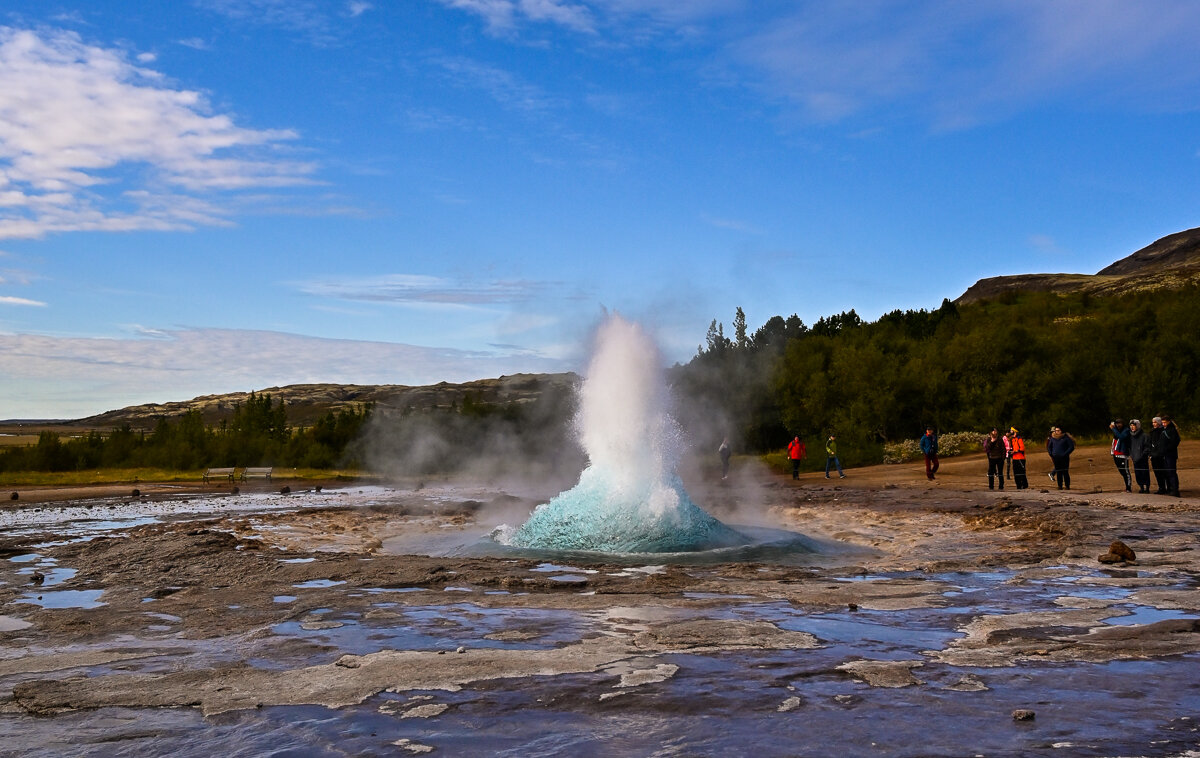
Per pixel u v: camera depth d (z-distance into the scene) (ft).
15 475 153.58
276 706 18.02
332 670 20.75
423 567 38.88
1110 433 157.99
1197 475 88.74
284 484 146.41
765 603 29.30
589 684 19.21
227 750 15.51
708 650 22.26
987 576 35.17
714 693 18.42
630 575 37.04
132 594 32.86
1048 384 168.04
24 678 20.57
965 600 29.30
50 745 15.89
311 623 26.40
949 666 20.48
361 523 68.90
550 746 15.39
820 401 188.24
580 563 41.47
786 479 123.95
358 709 17.74
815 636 23.80
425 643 23.50
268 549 48.65
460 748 15.38
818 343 211.41
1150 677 19.26
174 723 17.07
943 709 17.16
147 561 42.04
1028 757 14.46
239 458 201.87
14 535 60.64
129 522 71.87
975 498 74.79
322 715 17.38
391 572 37.22
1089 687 18.54
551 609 28.43
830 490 95.40
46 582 36.91
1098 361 171.53
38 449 187.93
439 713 17.37
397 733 16.22
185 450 192.24
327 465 204.23
